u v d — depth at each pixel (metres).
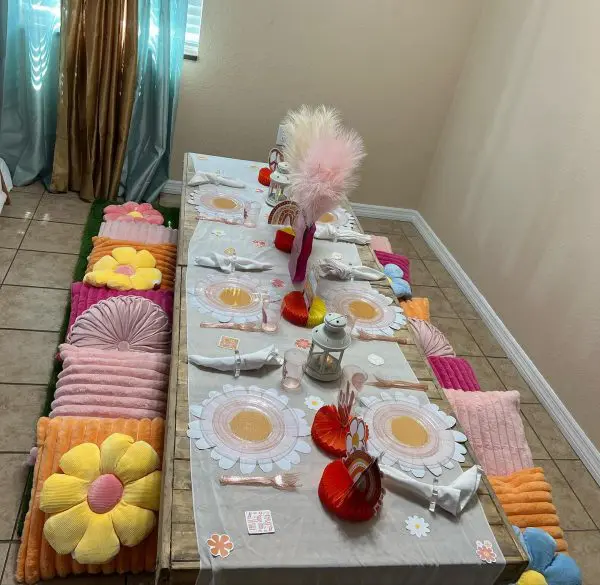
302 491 1.34
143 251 2.71
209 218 2.48
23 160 3.62
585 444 2.65
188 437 1.42
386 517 1.33
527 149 3.18
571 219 2.81
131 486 1.62
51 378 2.34
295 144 2.00
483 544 1.31
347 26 3.67
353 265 2.35
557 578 1.71
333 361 1.70
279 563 1.18
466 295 3.69
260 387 1.62
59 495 1.58
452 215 3.96
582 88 2.79
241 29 3.57
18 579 1.63
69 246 3.22
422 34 3.78
